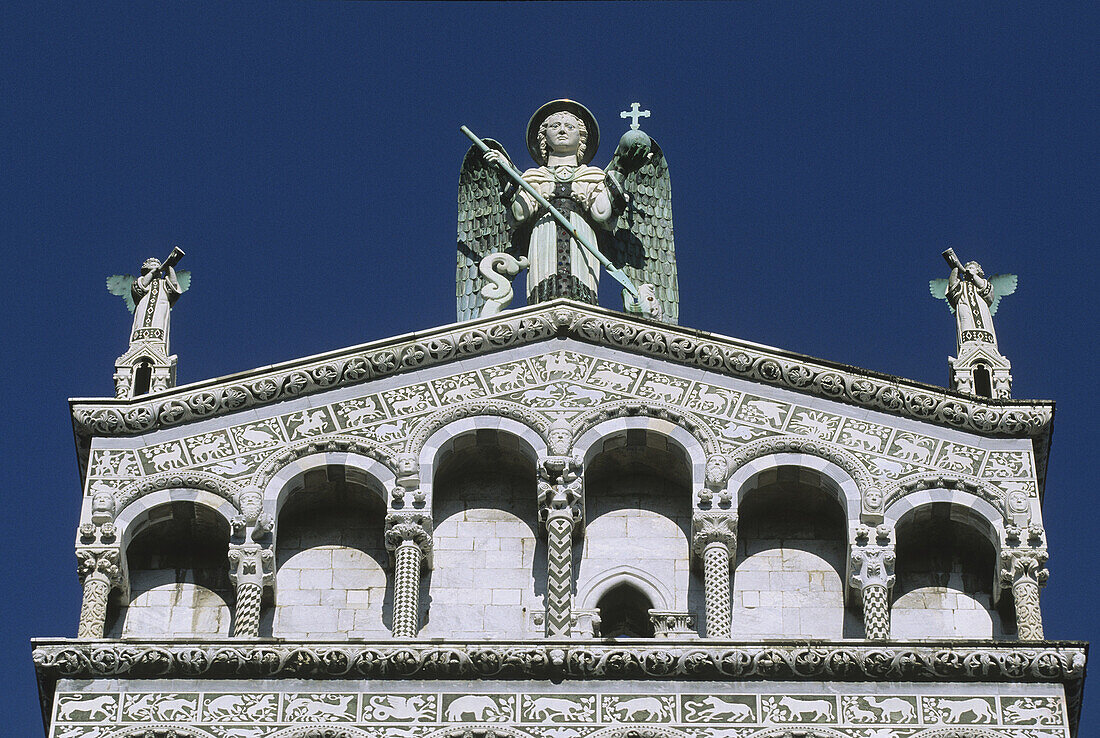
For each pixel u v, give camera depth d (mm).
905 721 43938
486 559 46875
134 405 47500
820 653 44312
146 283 49938
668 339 48438
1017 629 45656
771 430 47562
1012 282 50438
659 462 47812
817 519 47438
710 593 45844
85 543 46094
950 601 46531
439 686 44281
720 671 44281
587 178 53000
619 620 46781
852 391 47812
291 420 47656
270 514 46500
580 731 43844
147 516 46688
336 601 46500
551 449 47156
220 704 44094
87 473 47094
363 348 48250
